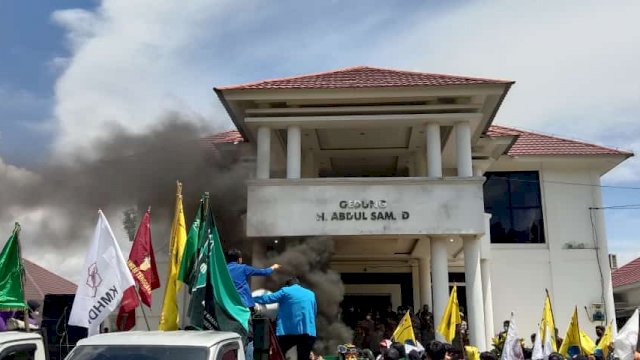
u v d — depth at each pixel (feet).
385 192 49.32
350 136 60.03
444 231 48.52
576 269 72.18
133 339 19.43
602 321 70.18
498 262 72.69
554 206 73.97
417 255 71.20
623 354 34.47
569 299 71.41
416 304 74.33
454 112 51.47
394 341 36.63
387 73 56.80
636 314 34.83
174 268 28.30
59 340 38.55
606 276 71.72
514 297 71.72
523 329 70.85
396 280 76.23
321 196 49.34
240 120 55.47
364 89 50.70
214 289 26.25
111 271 25.89
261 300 30.60
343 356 37.42
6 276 25.36
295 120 51.49
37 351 21.70
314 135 59.36
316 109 51.93
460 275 73.56
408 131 58.44
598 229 73.05
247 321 26.23
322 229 48.73
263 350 24.84
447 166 67.82
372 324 52.26
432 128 51.52
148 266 28.17
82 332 39.04
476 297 48.83
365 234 48.67
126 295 25.84
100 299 25.57
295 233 48.75
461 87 50.08
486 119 55.77
